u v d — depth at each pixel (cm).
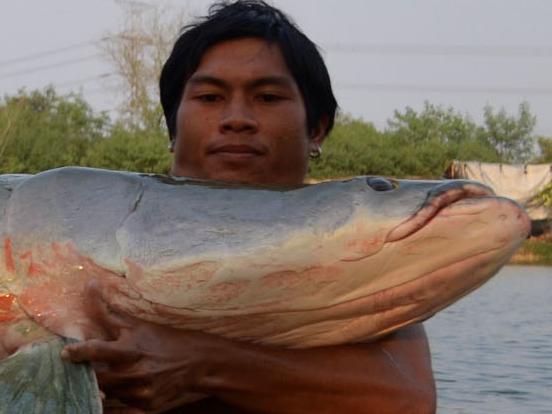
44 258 252
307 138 288
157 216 252
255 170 276
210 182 260
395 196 245
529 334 879
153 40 4150
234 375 240
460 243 241
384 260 243
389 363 258
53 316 248
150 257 246
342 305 247
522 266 2505
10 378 232
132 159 3400
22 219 255
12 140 3375
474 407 556
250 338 252
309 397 247
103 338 247
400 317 252
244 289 245
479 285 249
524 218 240
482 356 740
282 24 285
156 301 246
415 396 256
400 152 4056
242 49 279
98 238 251
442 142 4666
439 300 249
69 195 258
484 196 243
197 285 245
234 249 245
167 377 234
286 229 245
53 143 3544
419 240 241
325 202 248
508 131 5962
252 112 277
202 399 258
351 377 249
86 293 248
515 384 628
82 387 228
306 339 253
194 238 247
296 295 245
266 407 245
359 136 4059
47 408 226
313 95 289
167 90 296
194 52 283
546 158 5941
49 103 3969
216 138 276
